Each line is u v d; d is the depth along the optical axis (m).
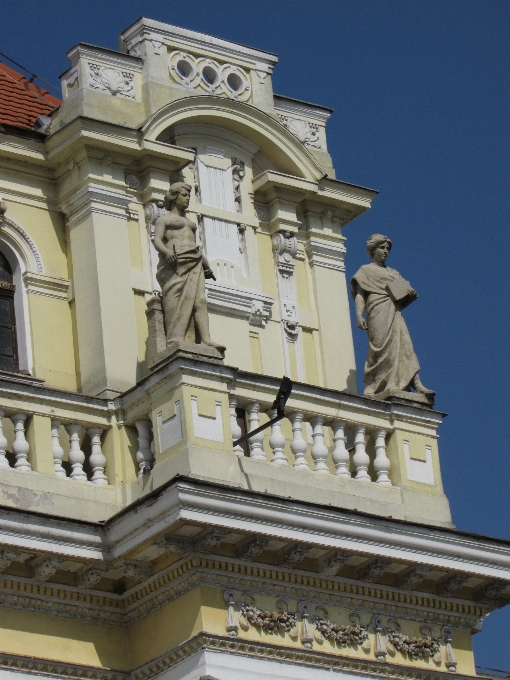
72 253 43.44
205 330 40.75
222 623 39.22
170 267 40.94
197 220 44.84
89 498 40.31
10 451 40.50
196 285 40.91
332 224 46.88
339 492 41.16
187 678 38.97
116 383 41.97
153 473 39.91
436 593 42.09
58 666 39.31
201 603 39.06
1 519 38.28
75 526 39.25
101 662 39.94
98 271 42.78
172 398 39.88
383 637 41.22
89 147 43.44
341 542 40.03
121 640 40.38
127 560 39.56
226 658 38.97
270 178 45.75
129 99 44.47
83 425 40.81
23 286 43.06
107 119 43.91
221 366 40.19
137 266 43.53
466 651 42.50
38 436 40.16
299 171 46.31
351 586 41.03
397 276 43.53
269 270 45.75
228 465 39.69
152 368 40.34
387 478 42.09
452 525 42.34
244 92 46.16
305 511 39.56
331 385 45.31
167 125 44.47
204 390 39.94
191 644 38.94
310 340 45.72
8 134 43.53
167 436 39.84
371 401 42.19
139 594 40.25
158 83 44.75
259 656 39.34
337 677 40.25
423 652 41.69
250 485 39.88
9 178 43.53
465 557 41.59
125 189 43.88
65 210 43.84
